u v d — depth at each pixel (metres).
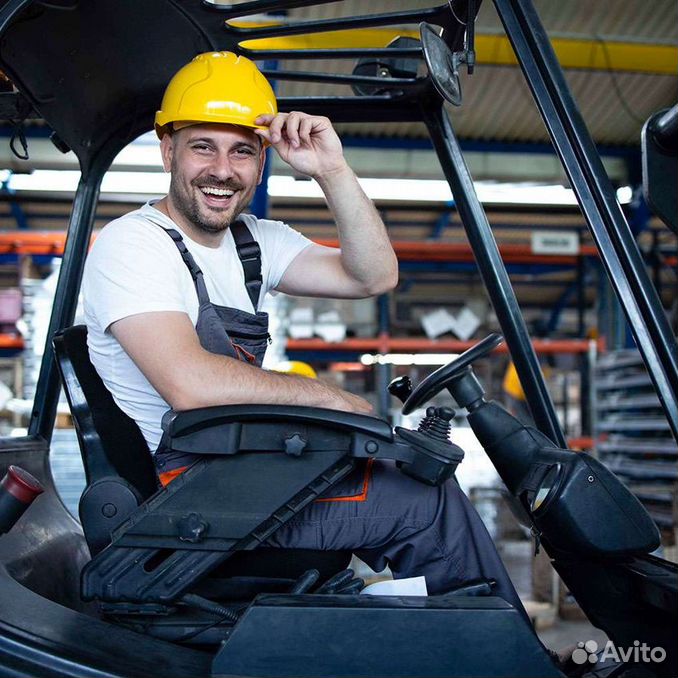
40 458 2.04
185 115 1.72
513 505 1.83
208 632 1.51
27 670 1.32
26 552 1.72
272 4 1.78
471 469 6.88
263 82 1.81
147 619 1.51
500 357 8.58
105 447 1.60
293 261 2.09
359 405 1.63
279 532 1.59
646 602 1.49
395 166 9.41
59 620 1.45
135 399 1.69
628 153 9.73
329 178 1.88
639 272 1.45
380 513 1.58
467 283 10.95
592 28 7.94
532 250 9.44
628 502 1.51
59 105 1.88
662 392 1.42
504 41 7.28
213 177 1.74
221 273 1.82
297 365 6.19
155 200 1.90
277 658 1.29
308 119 1.80
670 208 1.49
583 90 8.84
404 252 9.20
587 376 8.37
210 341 1.69
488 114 9.23
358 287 2.04
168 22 1.80
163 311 1.60
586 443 7.93
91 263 1.69
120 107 2.05
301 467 1.45
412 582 1.53
